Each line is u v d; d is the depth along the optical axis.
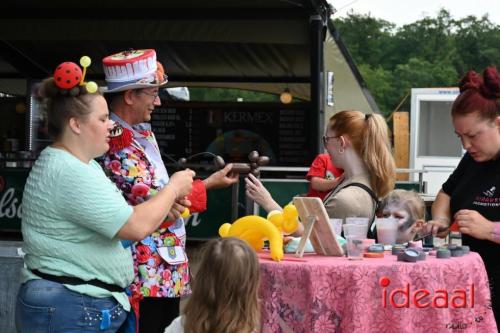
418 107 16.53
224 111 13.90
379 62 55.28
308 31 10.65
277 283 3.21
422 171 10.10
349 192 3.90
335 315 3.14
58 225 2.97
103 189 2.98
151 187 3.67
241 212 9.33
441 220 3.92
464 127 3.71
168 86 15.70
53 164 2.99
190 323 2.72
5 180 10.20
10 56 13.19
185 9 10.80
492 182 3.76
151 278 3.63
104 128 3.09
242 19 10.66
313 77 9.93
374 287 3.13
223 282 2.69
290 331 3.20
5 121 14.12
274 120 13.84
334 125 4.04
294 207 3.55
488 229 3.60
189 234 9.59
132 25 11.30
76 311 2.97
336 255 3.49
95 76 14.75
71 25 11.45
